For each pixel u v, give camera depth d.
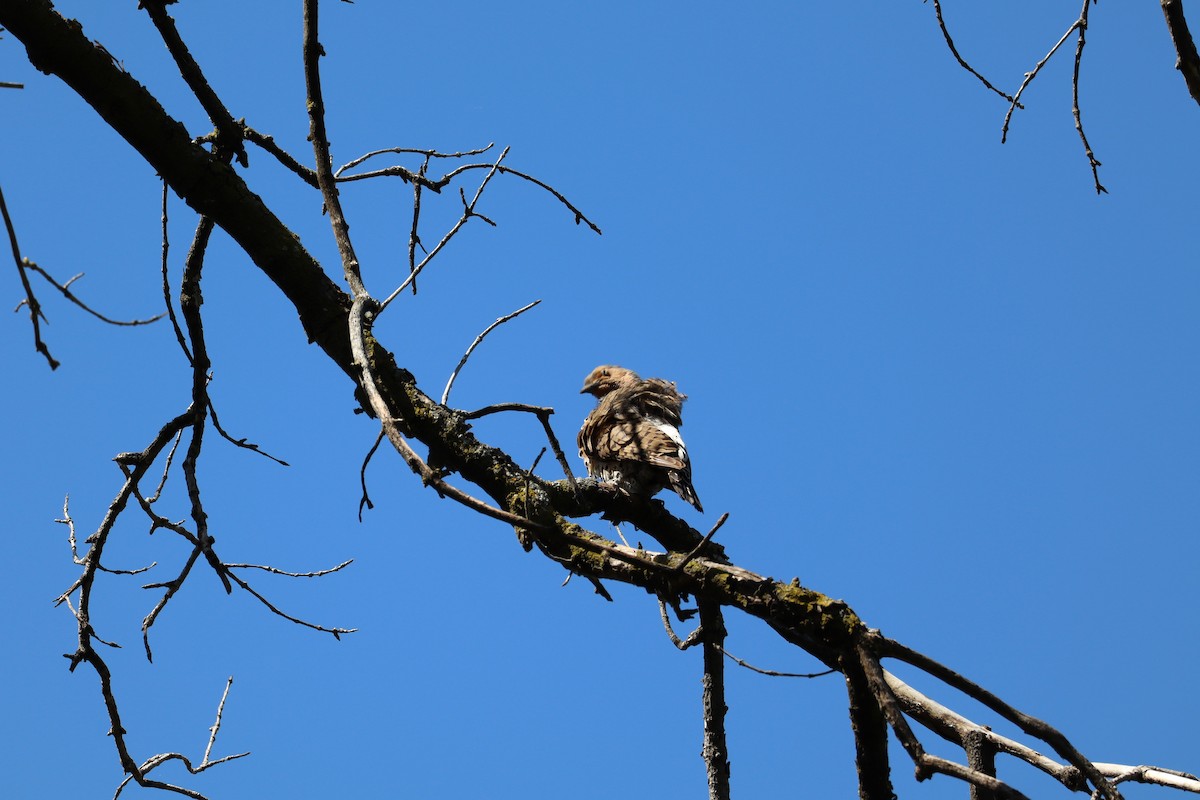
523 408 8.91
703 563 9.04
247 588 10.82
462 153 11.88
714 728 10.16
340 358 10.98
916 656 8.08
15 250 6.30
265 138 11.18
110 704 10.08
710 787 10.03
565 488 11.41
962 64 10.26
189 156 10.68
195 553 9.82
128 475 10.57
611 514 11.79
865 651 8.13
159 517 10.30
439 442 10.41
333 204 10.85
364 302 8.76
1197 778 8.48
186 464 10.59
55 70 10.29
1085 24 9.66
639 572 9.28
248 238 10.90
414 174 11.59
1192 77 7.95
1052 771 8.71
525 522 6.97
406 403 10.55
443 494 7.00
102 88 10.35
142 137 10.55
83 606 10.12
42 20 10.09
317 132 11.05
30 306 6.27
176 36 10.55
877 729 8.55
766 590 8.66
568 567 9.68
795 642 9.67
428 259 11.31
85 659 9.97
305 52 11.02
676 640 10.50
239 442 11.14
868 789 8.80
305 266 10.99
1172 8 7.90
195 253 11.18
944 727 9.20
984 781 6.83
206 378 11.01
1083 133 9.80
